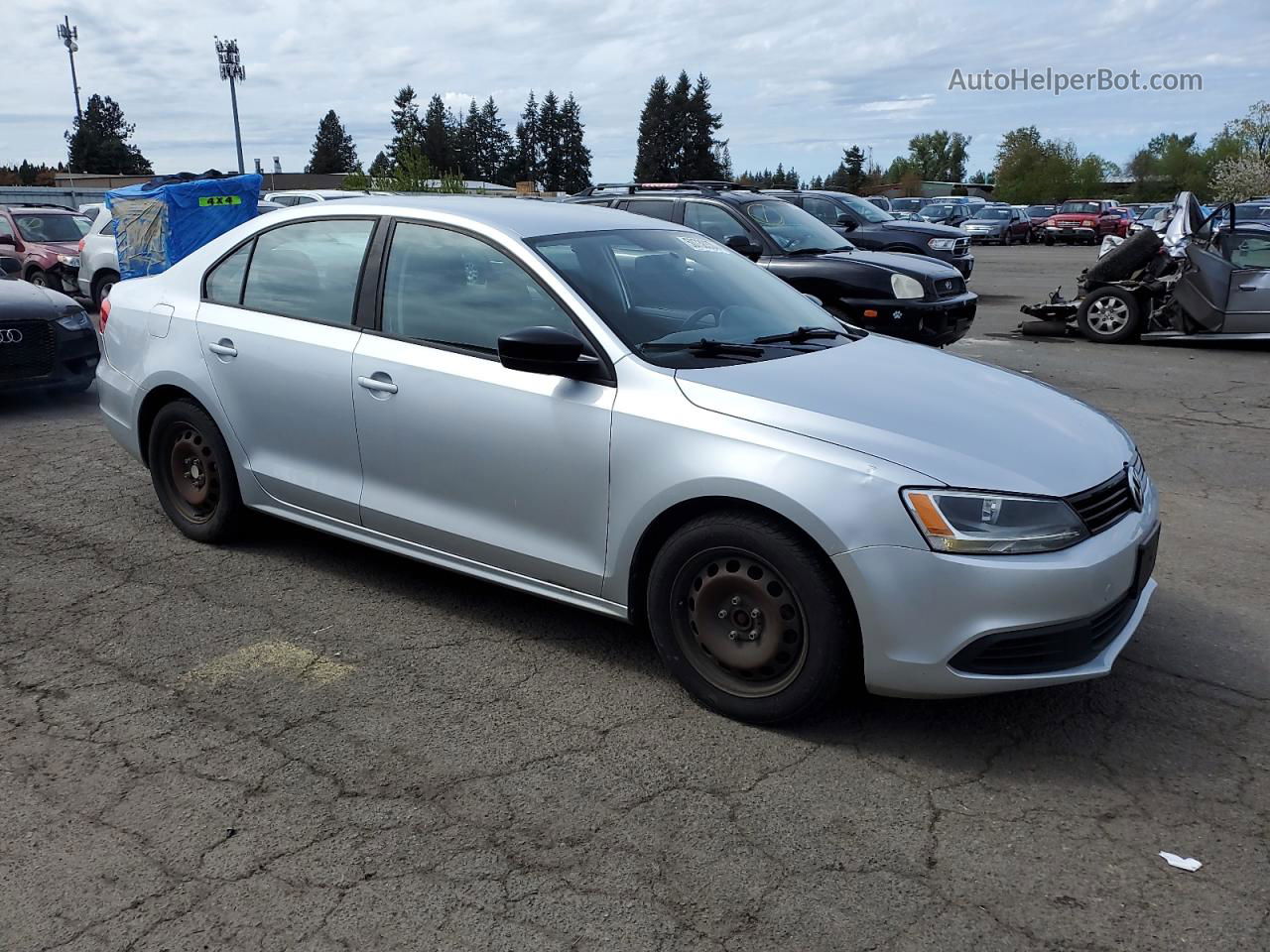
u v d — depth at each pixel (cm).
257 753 325
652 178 10831
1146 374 1004
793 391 341
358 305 426
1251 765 321
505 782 309
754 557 327
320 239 446
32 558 491
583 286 379
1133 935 247
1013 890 263
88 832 284
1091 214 4056
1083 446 343
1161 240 1195
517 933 247
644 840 282
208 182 1396
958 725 343
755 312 425
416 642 404
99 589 454
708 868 271
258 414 457
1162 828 289
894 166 12962
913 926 249
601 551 360
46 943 243
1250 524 559
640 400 346
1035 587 299
